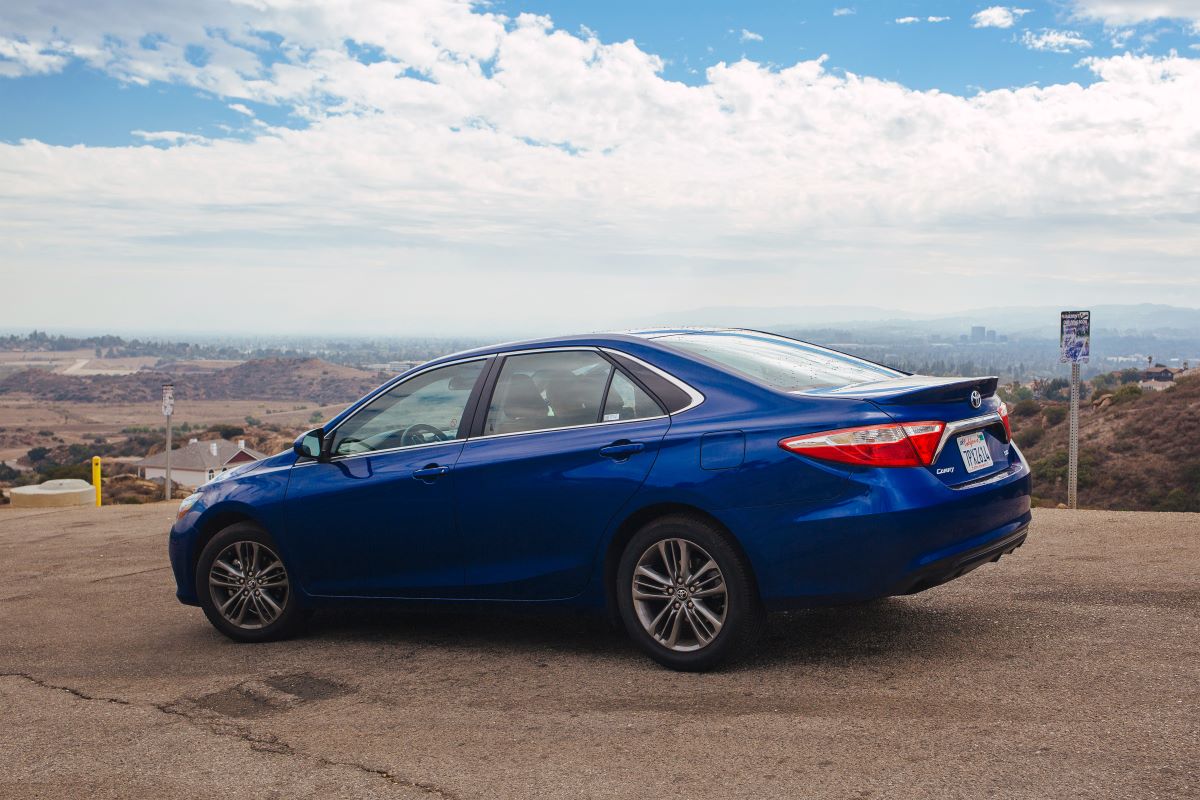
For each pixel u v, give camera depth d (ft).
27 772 12.55
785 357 16.83
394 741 12.91
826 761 11.14
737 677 14.57
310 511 18.52
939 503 13.82
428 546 17.31
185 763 12.55
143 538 38.70
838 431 13.97
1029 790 9.96
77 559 33.50
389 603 18.04
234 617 19.67
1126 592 18.34
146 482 182.70
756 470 14.29
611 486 15.38
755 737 12.06
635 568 15.33
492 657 16.85
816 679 14.19
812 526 13.93
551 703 14.05
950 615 17.33
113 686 16.57
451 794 11.02
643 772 11.25
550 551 16.10
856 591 13.85
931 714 12.39
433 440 17.63
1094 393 251.19
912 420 14.06
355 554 18.13
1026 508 15.88
